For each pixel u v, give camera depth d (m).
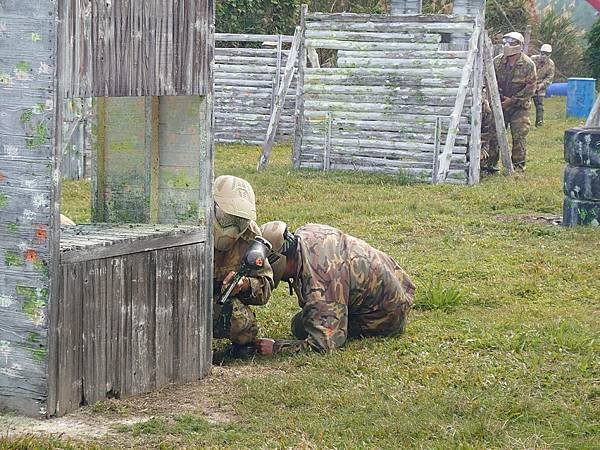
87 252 12.11
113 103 14.05
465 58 35.88
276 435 11.75
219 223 14.91
